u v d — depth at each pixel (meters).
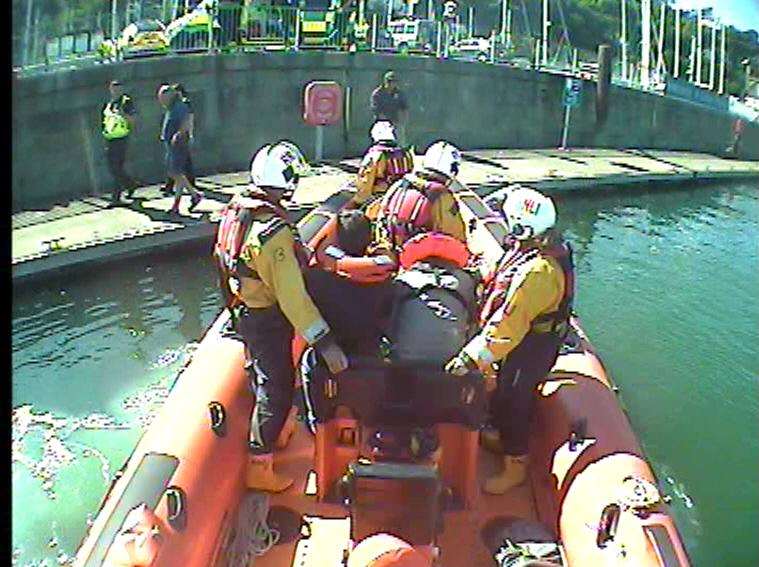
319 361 3.82
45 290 9.27
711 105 19.67
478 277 4.45
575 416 4.30
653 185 15.75
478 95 17.67
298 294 3.73
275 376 4.04
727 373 8.28
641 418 7.42
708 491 6.36
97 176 12.07
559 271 3.92
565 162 16.70
